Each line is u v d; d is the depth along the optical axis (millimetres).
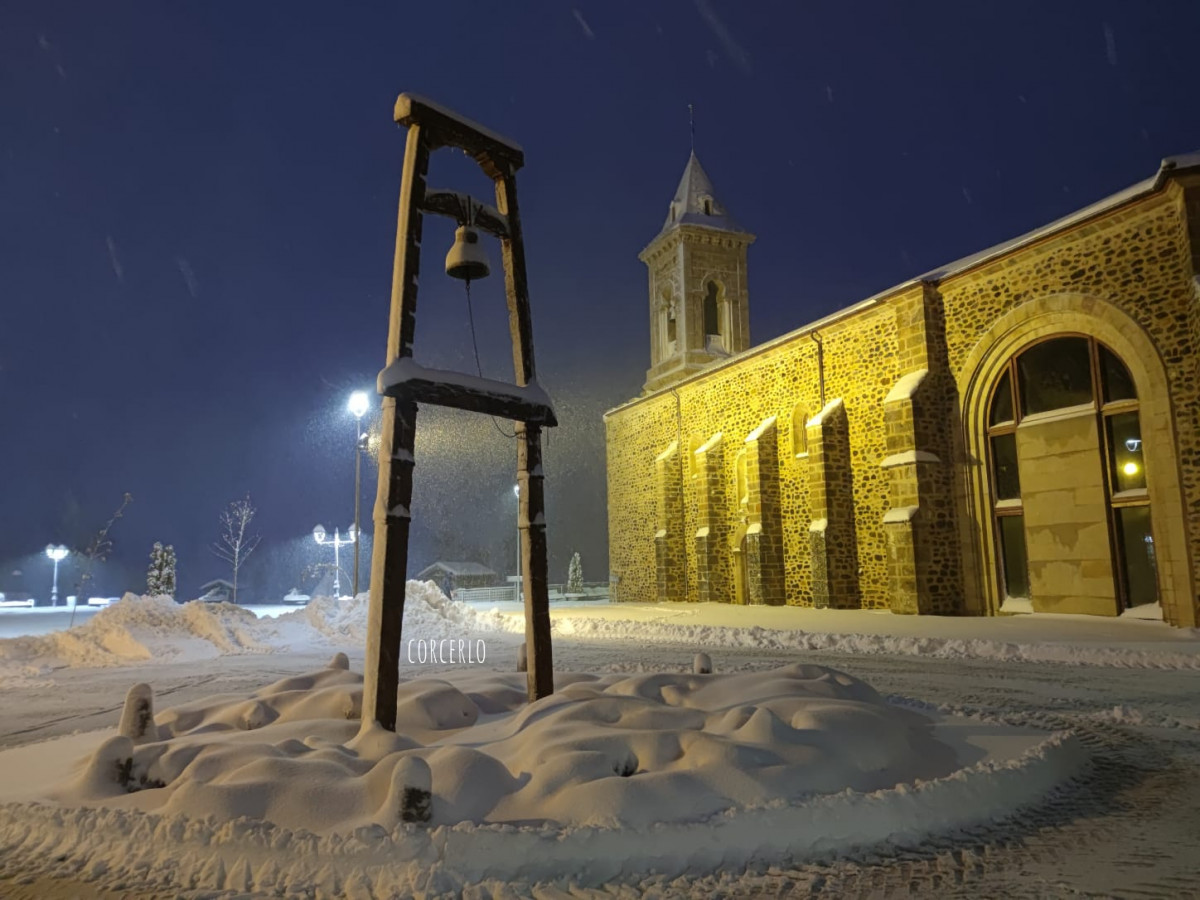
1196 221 12789
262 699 7098
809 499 21531
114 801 4945
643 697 6473
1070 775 5434
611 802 4180
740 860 3939
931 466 17406
